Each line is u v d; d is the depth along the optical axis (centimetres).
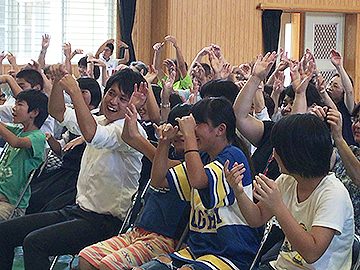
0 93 561
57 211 351
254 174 284
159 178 296
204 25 962
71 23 898
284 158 238
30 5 871
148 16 956
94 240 333
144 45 956
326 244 227
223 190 264
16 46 868
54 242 323
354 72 1029
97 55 781
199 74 546
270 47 993
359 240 279
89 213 335
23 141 396
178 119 275
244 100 337
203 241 276
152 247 302
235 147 278
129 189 338
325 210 231
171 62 575
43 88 493
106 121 345
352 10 1016
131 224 336
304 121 236
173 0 941
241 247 268
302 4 995
